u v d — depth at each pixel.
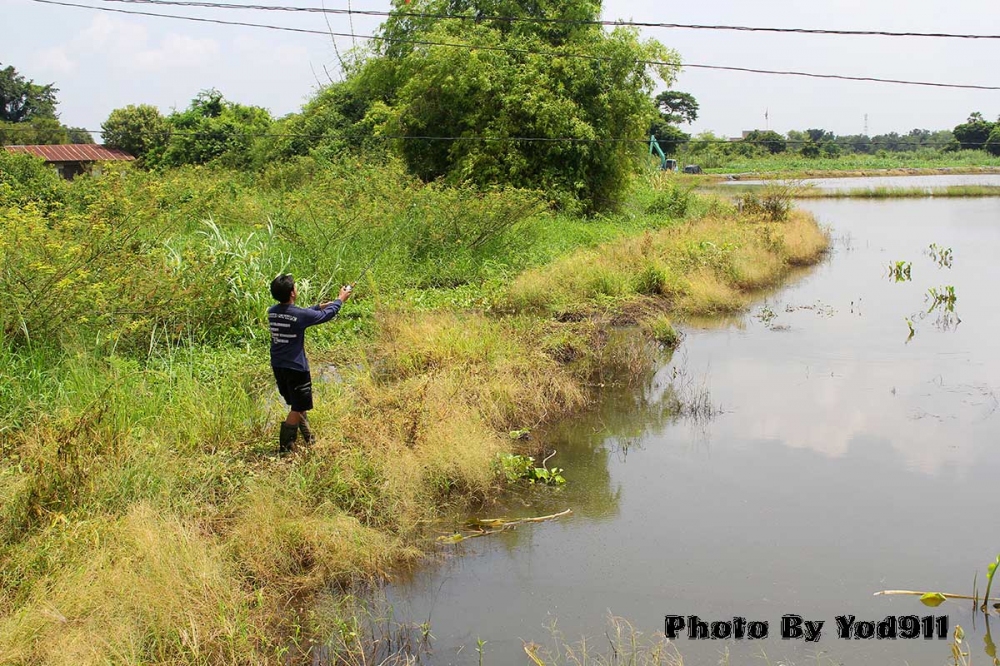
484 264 16.03
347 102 33.12
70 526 5.26
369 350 10.38
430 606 5.45
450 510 6.85
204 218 15.18
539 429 8.82
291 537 5.81
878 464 7.76
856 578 5.75
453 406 8.12
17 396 7.34
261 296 10.85
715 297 15.00
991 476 7.45
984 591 5.59
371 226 15.05
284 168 23.41
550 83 23.17
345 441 7.13
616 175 25.38
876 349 12.04
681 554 6.10
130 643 4.49
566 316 13.24
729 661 4.81
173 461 6.39
